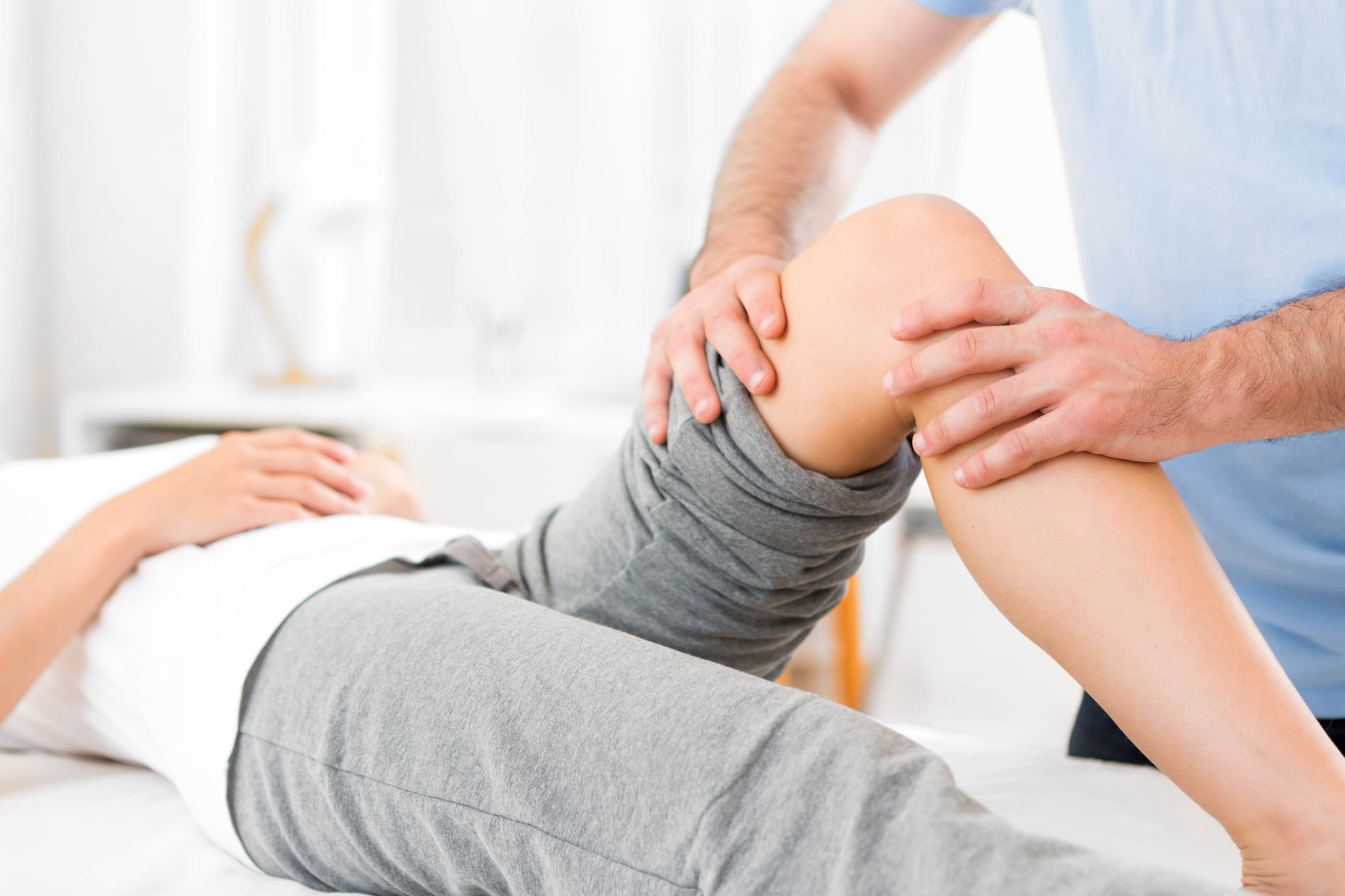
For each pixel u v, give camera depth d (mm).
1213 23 891
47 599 873
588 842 613
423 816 678
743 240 1073
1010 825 531
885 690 2729
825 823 555
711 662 685
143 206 2984
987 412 628
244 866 818
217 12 2936
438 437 2480
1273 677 581
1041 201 2623
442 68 2924
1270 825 552
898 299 695
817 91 1207
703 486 750
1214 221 909
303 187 2725
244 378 3057
